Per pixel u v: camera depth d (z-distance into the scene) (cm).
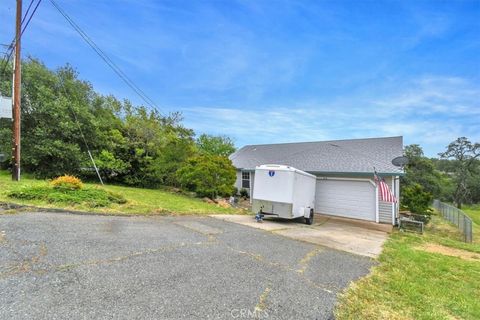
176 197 1402
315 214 1468
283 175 1072
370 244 810
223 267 462
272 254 582
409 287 476
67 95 1532
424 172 3078
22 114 1380
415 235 1106
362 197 1346
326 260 587
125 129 1830
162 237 609
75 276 363
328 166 1467
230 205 1462
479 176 4012
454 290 499
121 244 521
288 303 355
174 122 2622
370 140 1739
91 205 836
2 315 262
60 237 518
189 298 337
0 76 1326
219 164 1555
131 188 1605
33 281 337
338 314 342
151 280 376
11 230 528
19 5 1044
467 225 1224
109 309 291
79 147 1503
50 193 828
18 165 1085
